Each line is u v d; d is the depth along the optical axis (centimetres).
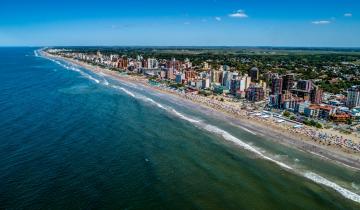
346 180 8619
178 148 10656
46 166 8588
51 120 13375
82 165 8794
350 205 7362
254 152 10538
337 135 12756
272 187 8088
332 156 10369
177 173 8638
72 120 13562
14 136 10969
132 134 11994
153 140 11400
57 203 6794
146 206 6931
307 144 11512
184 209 6906
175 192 7600
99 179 8012
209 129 13138
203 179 8356
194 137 11956
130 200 7119
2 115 13825
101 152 9900
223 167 9206
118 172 8494
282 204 7306
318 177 8750
